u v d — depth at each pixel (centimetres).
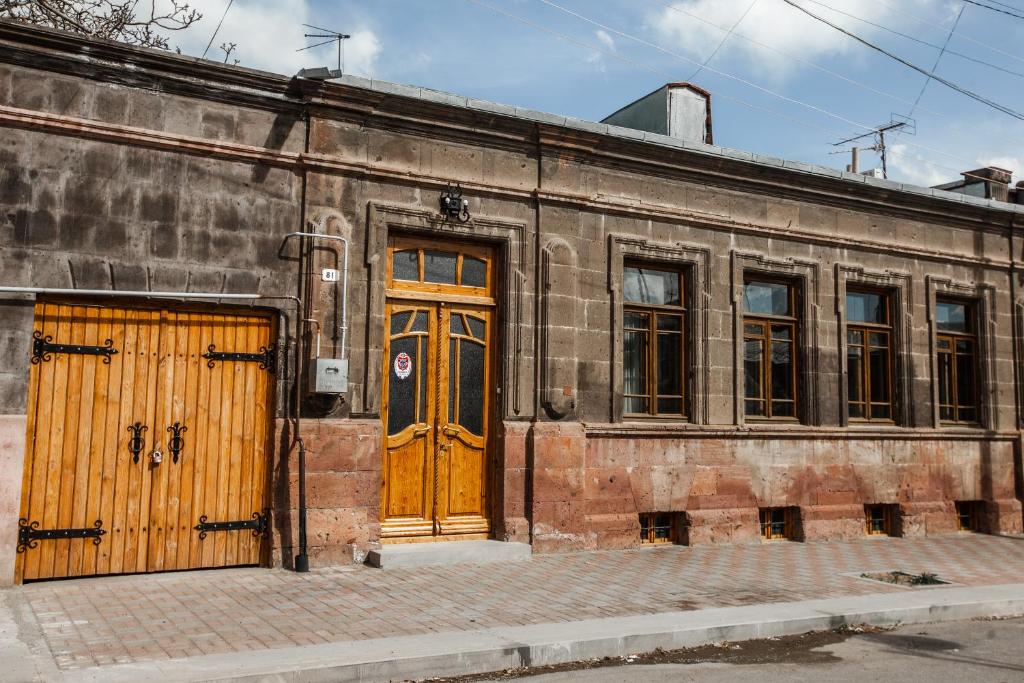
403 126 1005
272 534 898
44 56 828
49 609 712
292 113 944
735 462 1206
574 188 1113
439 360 1030
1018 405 1505
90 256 838
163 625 674
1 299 796
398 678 590
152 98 877
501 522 1032
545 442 1054
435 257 1045
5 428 787
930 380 1413
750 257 1249
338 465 929
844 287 1337
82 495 823
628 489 1122
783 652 693
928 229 1432
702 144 1194
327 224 945
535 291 1077
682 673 621
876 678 613
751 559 1077
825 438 1286
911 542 1299
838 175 1305
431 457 1016
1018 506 1464
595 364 1117
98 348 838
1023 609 878
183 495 869
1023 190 1641
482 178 1053
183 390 875
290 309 926
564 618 736
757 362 1273
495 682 598
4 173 810
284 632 662
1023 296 1530
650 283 1201
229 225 903
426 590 827
